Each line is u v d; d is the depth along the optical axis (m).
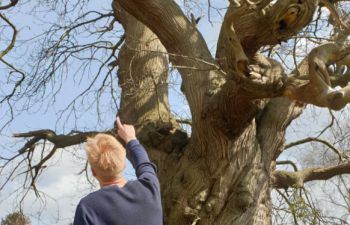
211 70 9.67
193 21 11.29
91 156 4.01
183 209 10.54
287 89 8.16
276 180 13.29
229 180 10.61
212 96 10.09
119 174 4.03
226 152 10.53
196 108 10.45
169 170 11.17
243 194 10.50
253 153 10.77
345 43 7.51
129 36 13.24
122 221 3.82
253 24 7.92
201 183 10.66
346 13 9.74
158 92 12.59
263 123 11.19
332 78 12.00
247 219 10.49
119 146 4.08
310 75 7.49
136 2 10.43
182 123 12.78
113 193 3.88
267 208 10.92
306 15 7.59
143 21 10.80
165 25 10.67
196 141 10.78
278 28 7.80
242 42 8.20
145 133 11.78
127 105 12.55
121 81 13.12
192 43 10.69
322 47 7.54
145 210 3.88
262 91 8.44
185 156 11.08
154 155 11.53
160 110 12.29
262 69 8.29
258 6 7.70
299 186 13.19
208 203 10.50
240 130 10.30
